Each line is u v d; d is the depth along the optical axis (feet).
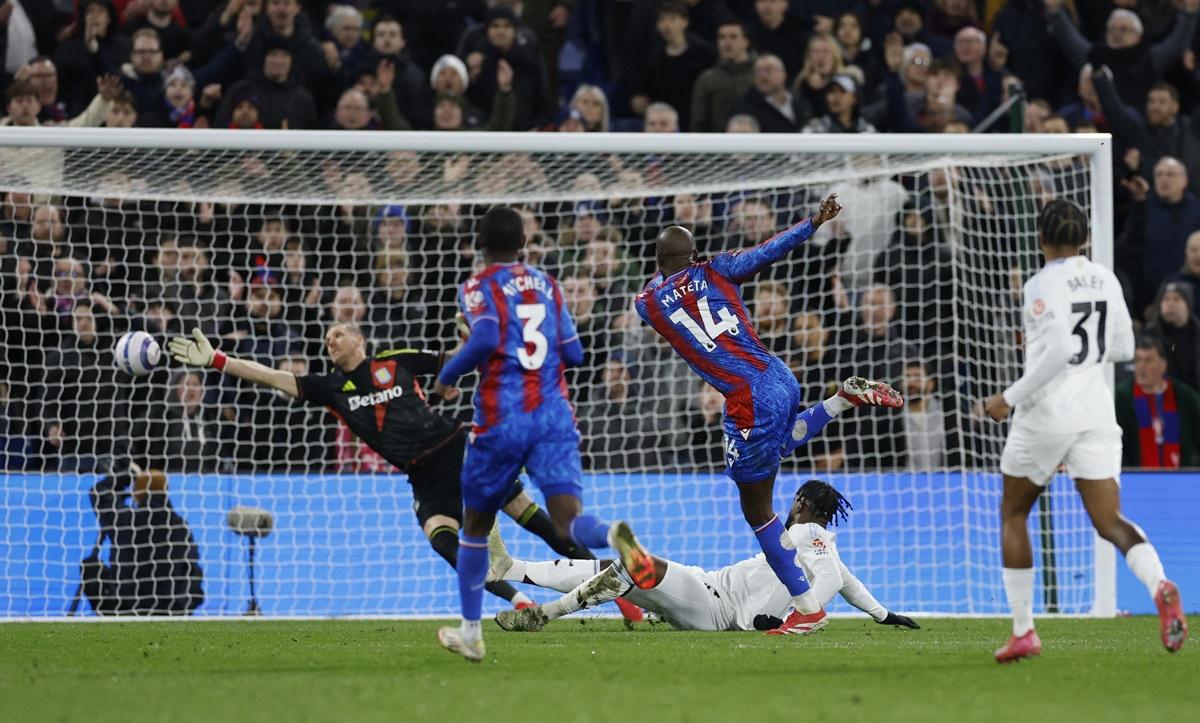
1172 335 115.55
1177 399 109.29
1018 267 106.63
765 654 61.67
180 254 111.04
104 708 43.42
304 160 102.27
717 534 102.78
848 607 99.96
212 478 99.35
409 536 101.81
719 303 68.08
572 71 150.10
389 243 113.29
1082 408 53.88
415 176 105.50
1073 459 54.44
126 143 94.22
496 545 78.79
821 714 40.98
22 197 111.45
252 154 101.30
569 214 112.06
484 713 41.45
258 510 98.99
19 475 97.40
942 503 100.73
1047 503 100.48
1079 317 53.88
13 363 106.52
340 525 100.99
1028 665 56.08
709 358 68.28
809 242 118.11
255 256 116.67
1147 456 109.29
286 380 75.56
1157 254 125.49
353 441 107.86
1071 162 109.19
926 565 100.22
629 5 149.07
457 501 78.43
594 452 110.63
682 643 68.44
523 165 106.52
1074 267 54.24
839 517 100.27
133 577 97.91
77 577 97.45
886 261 115.34
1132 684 49.34
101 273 113.09
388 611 101.14
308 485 100.78
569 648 65.10
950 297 116.16
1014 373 113.39
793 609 79.30
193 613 97.96
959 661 57.98
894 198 117.08
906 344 112.98
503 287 52.60
